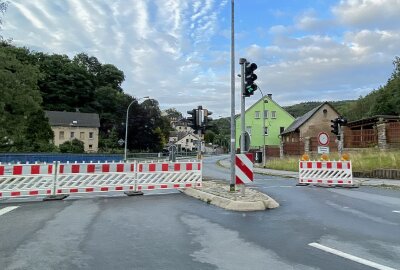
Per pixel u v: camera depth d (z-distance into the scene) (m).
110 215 9.58
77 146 71.75
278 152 50.44
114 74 124.50
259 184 19.11
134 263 5.50
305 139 38.44
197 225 8.32
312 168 19.02
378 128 30.69
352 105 88.44
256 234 7.43
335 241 6.84
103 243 6.66
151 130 90.12
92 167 14.02
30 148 56.03
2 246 6.44
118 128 91.69
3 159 43.34
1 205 11.47
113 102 109.81
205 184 16.50
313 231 7.71
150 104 103.94
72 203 11.91
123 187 14.46
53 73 103.25
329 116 58.19
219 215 9.64
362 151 31.08
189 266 5.36
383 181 20.09
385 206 11.31
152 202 12.15
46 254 5.96
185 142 141.62
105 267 5.30
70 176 13.66
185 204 11.66
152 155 66.81
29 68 39.28
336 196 13.95
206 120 15.84
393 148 29.03
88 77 109.81
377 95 69.25
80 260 5.64
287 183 19.88
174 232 7.59
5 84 37.28
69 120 91.06
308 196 13.91
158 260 5.65
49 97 101.62
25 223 8.48
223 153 141.62
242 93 12.23
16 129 40.53
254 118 71.94
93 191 14.01
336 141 36.91
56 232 7.54
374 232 7.62
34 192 13.10
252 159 11.84
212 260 5.65
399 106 57.94
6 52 38.72
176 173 15.20
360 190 16.33
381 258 5.74
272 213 9.99
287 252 6.09
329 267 5.30
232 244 6.62
